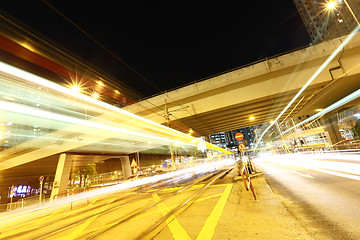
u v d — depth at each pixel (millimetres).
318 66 19000
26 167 25266
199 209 5461
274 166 18703
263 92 20562
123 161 39375
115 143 29031
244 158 12477
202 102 22516
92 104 20172
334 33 56625
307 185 7289
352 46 17453
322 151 34312
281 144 61281
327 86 21094
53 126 23250
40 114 22828
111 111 21609
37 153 23172
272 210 4543
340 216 3801
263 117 32625
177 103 22969
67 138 23109
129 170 39281
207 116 25312
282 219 3889
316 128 49031
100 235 4539
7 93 25609
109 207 8891
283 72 19703
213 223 4105
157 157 61125
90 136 23938
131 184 22234
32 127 42281
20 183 31406
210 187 9406
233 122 33250
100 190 21859
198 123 29578
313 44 18578
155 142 32594
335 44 17891
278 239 3031
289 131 61156
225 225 3896
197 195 7676
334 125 36469
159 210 6160
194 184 11672
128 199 10680
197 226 4078
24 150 23031
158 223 4680
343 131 40531
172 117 23688
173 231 3973
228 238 3262
